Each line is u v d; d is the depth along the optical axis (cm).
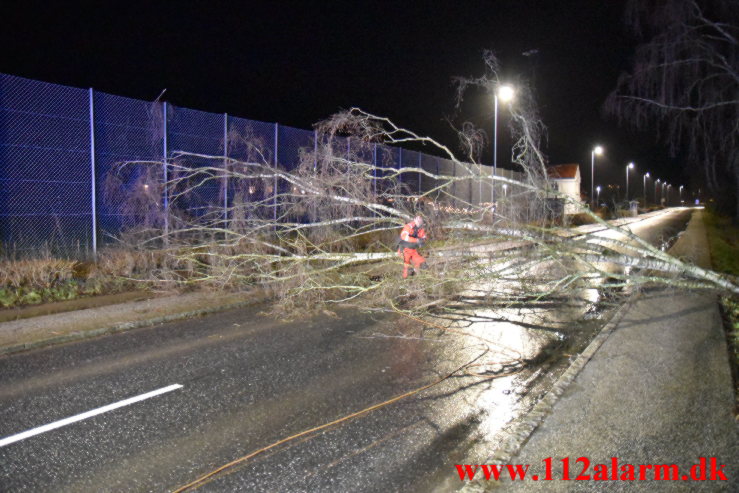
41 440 453
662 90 1216
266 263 1052
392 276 1063
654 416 480
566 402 514
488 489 370
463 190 2692
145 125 1238
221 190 1366
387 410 526
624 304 938
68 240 1108
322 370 636
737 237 3041
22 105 1035
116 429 475
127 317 845
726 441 431
